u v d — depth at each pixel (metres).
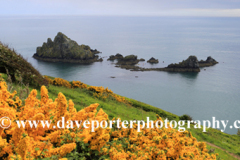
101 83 126.19
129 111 24.22
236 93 111.50
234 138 27.42
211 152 12.46
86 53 193.38
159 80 137.25
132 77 143.00
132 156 7.23
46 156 5.23
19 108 7.99
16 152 4.75
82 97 23.30
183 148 8.22
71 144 5.47
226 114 82.31
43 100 7.62
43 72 149.12
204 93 111.38
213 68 177.00
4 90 7.02
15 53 19.97
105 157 6.49
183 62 166.88
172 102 96.25
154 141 8.66
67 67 169.12
